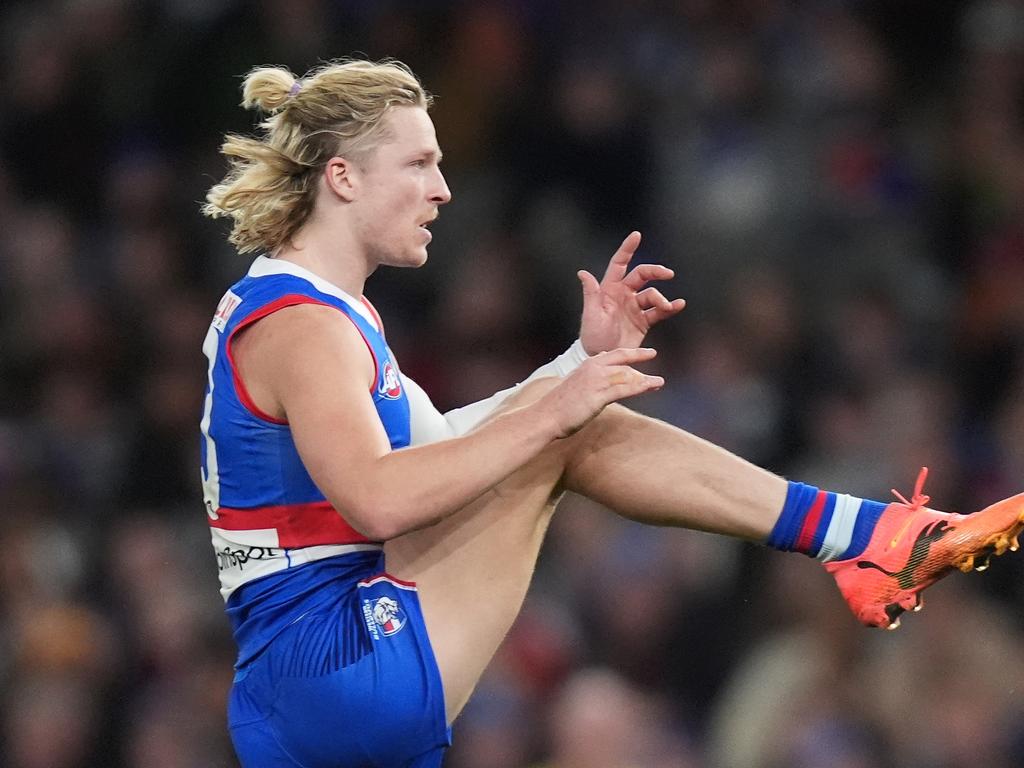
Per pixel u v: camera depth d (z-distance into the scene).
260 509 13.00
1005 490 27.56
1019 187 33.47
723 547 26.50
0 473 30.06
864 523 13.66
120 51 36.00
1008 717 22.97
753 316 30.47
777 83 34.97
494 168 33.81
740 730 23.88
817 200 32.97
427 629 12.92
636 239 14.05
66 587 28.30
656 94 34.69
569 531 27.59
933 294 31.69
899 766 22.78
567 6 35.62
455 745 24.39
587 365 12.39
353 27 35.06
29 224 35.28
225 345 12.95
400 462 12.05
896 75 35.69
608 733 22.02
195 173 35.06
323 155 13.23
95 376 32.56
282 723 12.80
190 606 27.45
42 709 25.69
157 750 25.50
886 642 23.58
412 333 31.59
